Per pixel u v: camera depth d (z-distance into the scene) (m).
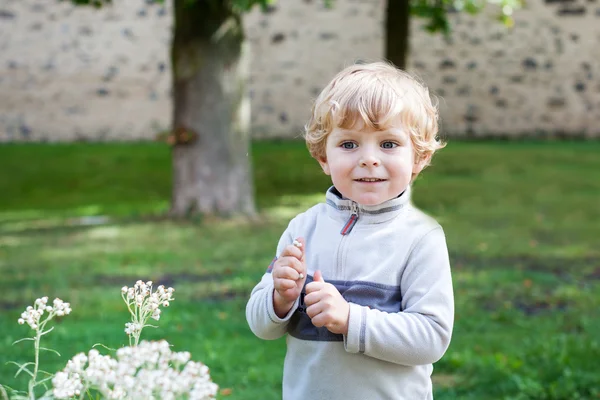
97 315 5.10
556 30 15.58
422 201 10.20
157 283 6.11
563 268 6.86
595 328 4.79
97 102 15.98
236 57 8.99
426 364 1.84
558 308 5.46
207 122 8.92
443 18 10.03
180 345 4.38
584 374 3.79
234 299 5.61
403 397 1.88
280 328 1.94
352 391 1.85
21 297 5.65
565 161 12.72
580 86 15.66
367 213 1.94
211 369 4.00
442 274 1.88
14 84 16.11
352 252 1.92
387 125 1.88
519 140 15.49
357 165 1.90
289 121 15.90
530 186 11.05
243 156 9.10
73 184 11.95
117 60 15.87
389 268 1.90
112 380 1.50
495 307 5.45
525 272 6.59
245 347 4.40
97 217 9.57
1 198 11.29
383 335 1.78
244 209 9.07
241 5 7.78
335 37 15.65
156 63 15.78
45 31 15.92
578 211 9.63
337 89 1.94
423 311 1.83
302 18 15.66
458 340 4.59
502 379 3.81
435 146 2.03
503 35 15.64
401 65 8.82
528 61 15.69
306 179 11.66
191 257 7.09
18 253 7.39
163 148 14.20
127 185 11.81
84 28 15.85
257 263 6.84
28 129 16.16
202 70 8.88
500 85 15.77
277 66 15.83
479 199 10.32
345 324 1.78
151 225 8.68
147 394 1.46
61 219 9.53
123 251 7.39
